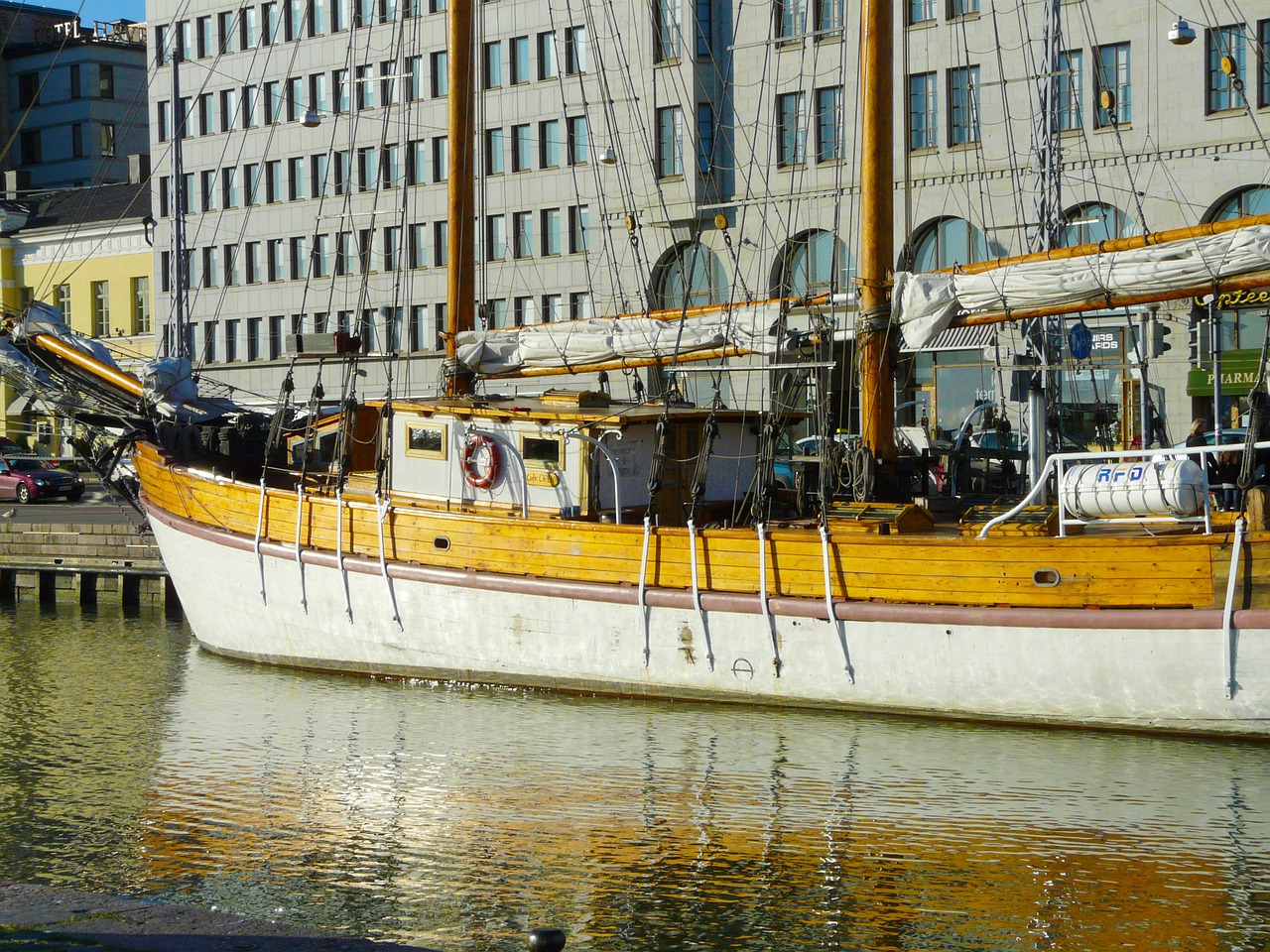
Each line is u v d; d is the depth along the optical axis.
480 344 24.30
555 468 21.00
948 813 15.38
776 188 48.38
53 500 52.69
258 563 23.22
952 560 17.98
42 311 26.95
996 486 25.38
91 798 16.64
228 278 69.38
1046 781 16.30
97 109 88.56
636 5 52.47
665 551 19.64
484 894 13.38
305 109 66.06
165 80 71.00
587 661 20.28
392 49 48.75
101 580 34.06
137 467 26.38
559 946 9.28
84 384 26.67
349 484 23.27
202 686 22.58
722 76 50.12
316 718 20.17
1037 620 17.52
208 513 24.02
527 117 58.38
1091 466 17.86
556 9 56.69
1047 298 19.27
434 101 61.25
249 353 68.69
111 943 9.44
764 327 21.42
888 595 18.38
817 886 13.47
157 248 71.56
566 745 18.33
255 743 18.98
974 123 45.81
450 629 21.27
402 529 21.62
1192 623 16.80
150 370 25.33
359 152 63.97
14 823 15.70
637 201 52.34
